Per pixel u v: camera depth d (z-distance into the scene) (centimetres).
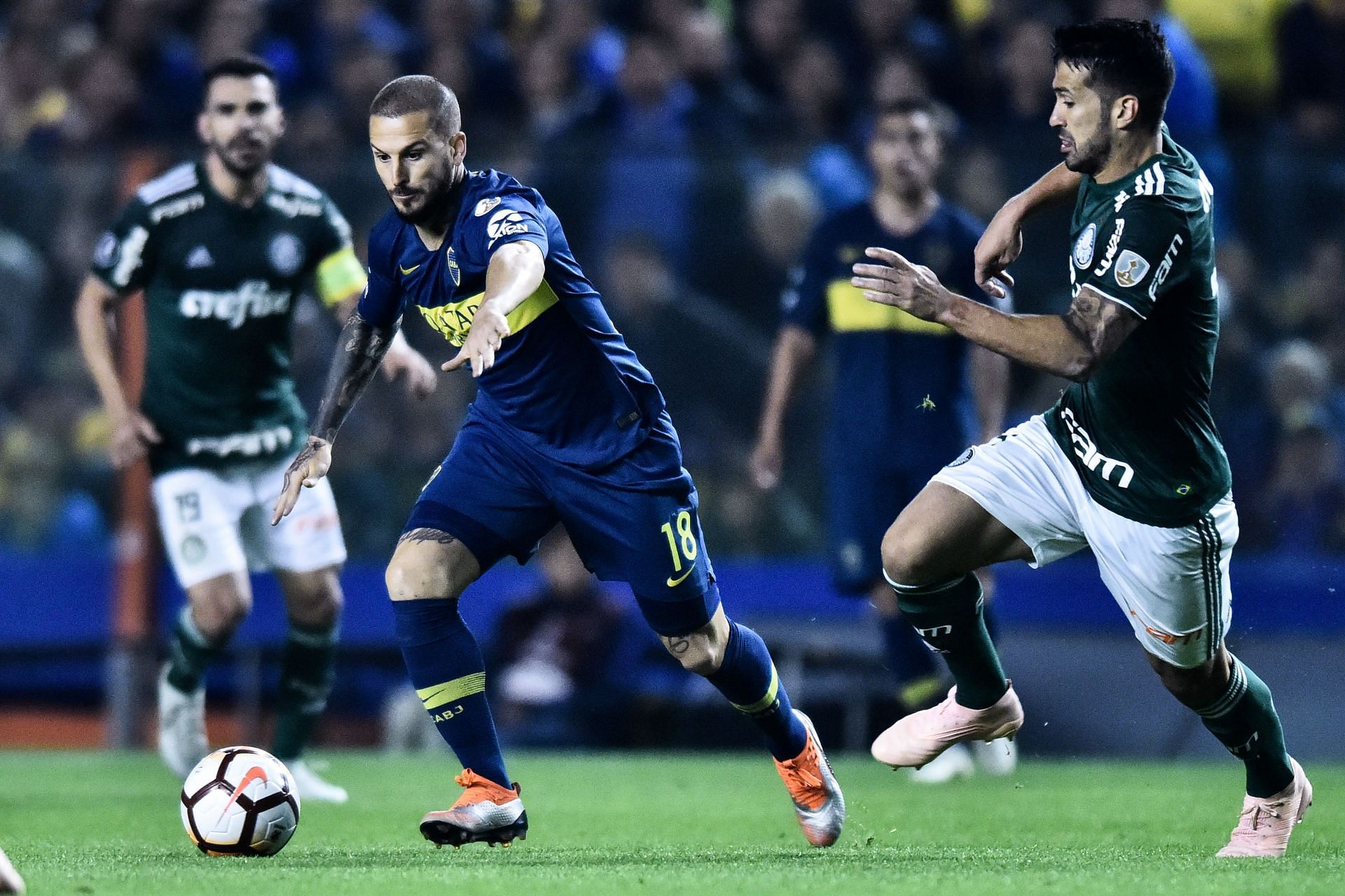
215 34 4906
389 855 1741
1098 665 3631
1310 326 3666
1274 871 1547
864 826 2100
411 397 3841
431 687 1691
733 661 1739
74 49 5084
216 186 2494
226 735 3838
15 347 3941
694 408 3809
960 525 1719
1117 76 1577
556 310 1688
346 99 4638
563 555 3681
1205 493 1661
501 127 4694
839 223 3116
